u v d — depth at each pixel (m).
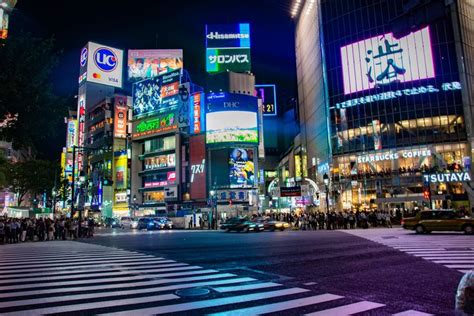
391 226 33.88
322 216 34.91
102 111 83.00
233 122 59.91
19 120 12.69
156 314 6.00
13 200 65.38
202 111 62.72
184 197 63.50
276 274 9.70
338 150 54.38
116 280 9.14
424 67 49.75
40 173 52.41
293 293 7.41
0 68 12.14
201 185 60.50
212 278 9.24
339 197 52.62
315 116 63.38
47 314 6.09
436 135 47.88
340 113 54.97
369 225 34.53
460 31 48.62
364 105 53.06
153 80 71.19
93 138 86.88
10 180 50.25
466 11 50.19
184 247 18.27
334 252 14.26
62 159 99.12
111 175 76.00
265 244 18.64
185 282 8.75
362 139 52.53
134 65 86.25
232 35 71.69
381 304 6.42
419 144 48.47
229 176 58.56
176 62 87.44
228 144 59.38
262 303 6.62
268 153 99.00
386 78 51.94
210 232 35.69
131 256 14.57
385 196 49.12
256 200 59.19
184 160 64.81
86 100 92.88
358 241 18.73
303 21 71.69
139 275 9.84
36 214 53.56
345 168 53.38
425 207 45.50
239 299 6.96
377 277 9.02
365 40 54.47
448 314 5.77
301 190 43.34
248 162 59.81
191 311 6.14
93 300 7.03
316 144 62.72
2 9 61.97
